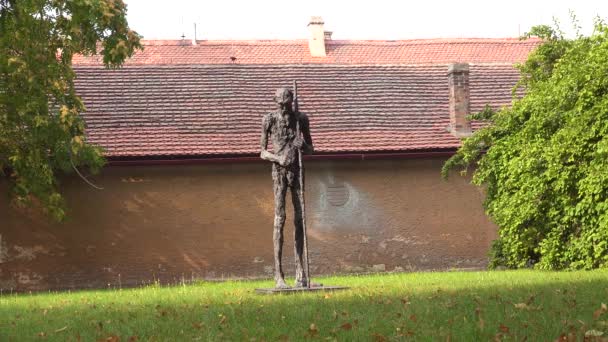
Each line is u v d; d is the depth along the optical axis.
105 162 24.30
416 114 29.36
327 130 28.12
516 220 21.98
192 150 26.47
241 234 26.84
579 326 8.40
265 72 30.69
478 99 30.77
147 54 38.38
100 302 14.75
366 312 10.42
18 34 20.95
